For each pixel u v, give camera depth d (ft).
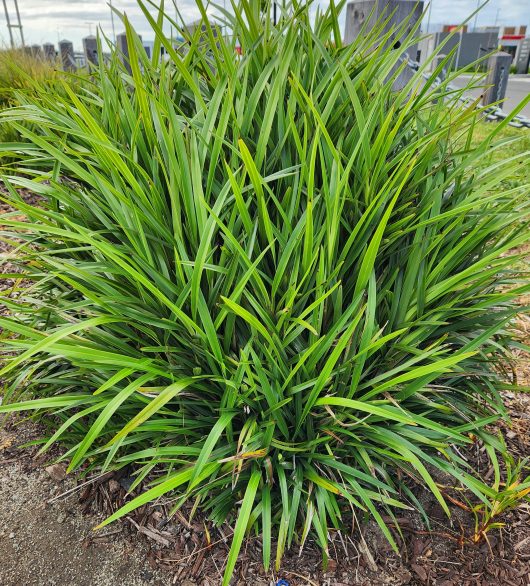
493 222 5.33
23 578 5.12
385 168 5.07
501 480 6.25
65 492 5.99
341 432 5.09
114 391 5.09
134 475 6.11
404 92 5.57
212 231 4.36
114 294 4.83
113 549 5.39
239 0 5.38
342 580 5.06
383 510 5.73
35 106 5.91
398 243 5.39
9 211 12.53
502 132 20.62
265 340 4.87
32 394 6.51
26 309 5.86
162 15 5.36
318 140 4.43
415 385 4.90
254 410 5.01
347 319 4.84
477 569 5.21
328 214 4.49
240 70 5.32
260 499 5.16
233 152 4.95
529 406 7.63
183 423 4.94
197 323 4.93
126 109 5.34
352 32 14.40
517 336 6.34
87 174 5.04
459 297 5.33
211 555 5.28
